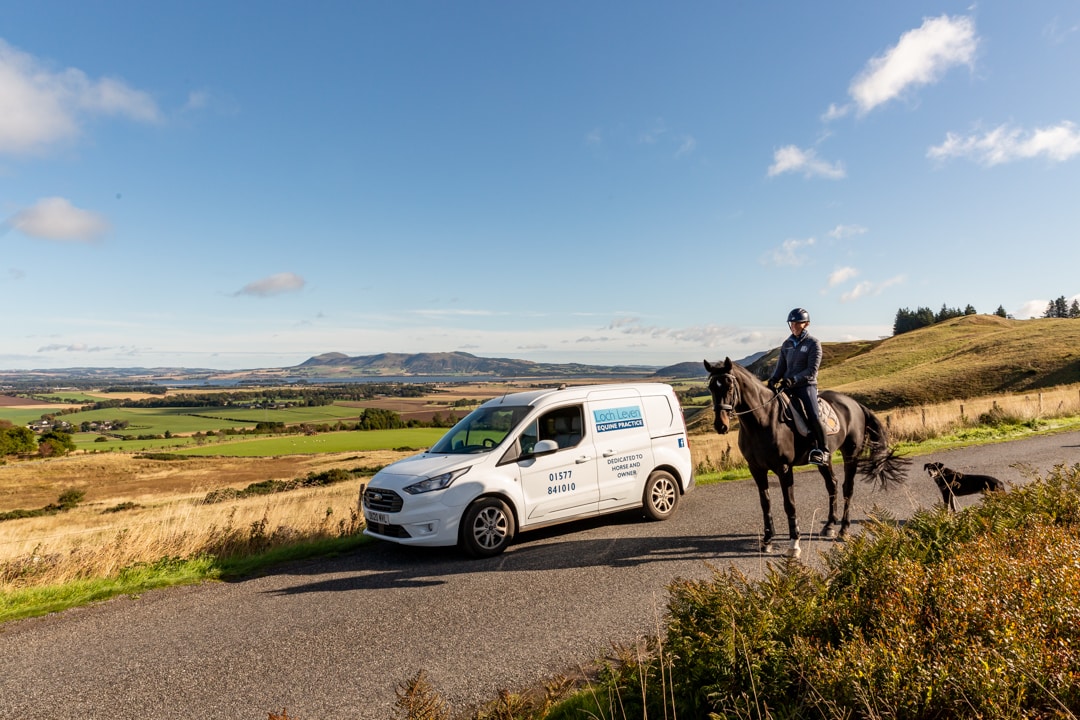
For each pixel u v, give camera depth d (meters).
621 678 3.63
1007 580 3.55
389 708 3.84
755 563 6.58
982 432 19.69
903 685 2.88
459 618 5.38
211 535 8.77
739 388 6.86
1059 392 34.50
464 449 8.34
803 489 11.35
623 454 8.91
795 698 3.18
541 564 7.00
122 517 28.58
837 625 3.48
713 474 13.72
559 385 9.39
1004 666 2.79
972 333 103.75
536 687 4.01
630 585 6.03
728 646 3.26
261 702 4.00
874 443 8.12
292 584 6.75
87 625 5.63
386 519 7.61
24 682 4.45
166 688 4.26
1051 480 6.27
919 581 3.68
